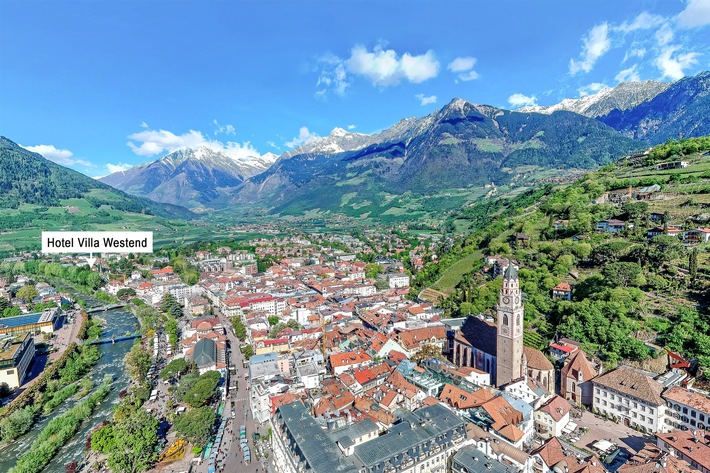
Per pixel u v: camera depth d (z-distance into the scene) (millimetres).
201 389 166125
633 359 156625
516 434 121750
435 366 175875
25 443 158000
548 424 135000
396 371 165375
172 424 159250
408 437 114312
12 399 195000
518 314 153875
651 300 177375
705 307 162625
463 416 137375
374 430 125688
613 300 178000
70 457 145250
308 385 175750
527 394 148250
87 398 184625
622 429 136500
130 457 130375
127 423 141750
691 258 179375
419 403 149875
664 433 121562
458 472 112375
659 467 102312
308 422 124188
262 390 161000
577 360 156750
